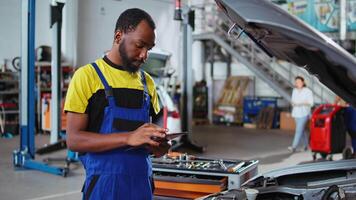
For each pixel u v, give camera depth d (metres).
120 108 1.64
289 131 11.47
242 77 13.48
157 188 2.94
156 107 1.92
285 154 7.72
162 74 7.91
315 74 1.72
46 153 7.51
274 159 7.21
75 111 1.60
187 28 7.97
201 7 12.90
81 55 11.53
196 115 13.73
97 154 1.64
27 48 6.23
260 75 11.84
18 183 5.41
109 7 11.95
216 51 13.97
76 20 11.33
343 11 10.16
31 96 6.33
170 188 2.90
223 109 13.40
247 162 3.15
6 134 9.91
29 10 6.16
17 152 6.34
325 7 10.68
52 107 7.64
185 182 2.86
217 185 2.76
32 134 6.38
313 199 1.69
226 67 13.93
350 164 1.93
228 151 8.00
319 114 6.60
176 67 13.25
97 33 11.80
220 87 13.91
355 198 1.64
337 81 1.60
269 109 12.32
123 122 1.63
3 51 10.65
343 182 1.83
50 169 5.99
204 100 13.62
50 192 5.00
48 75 10.88
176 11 6.66
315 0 10.83
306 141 8.25
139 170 1.68
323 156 6.81
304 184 1.91
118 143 1.54
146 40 1.57
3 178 5.68
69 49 11.27
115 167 1.63
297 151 8.06
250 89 13.33
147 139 1.50
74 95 1.60
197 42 14.05
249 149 8.27
